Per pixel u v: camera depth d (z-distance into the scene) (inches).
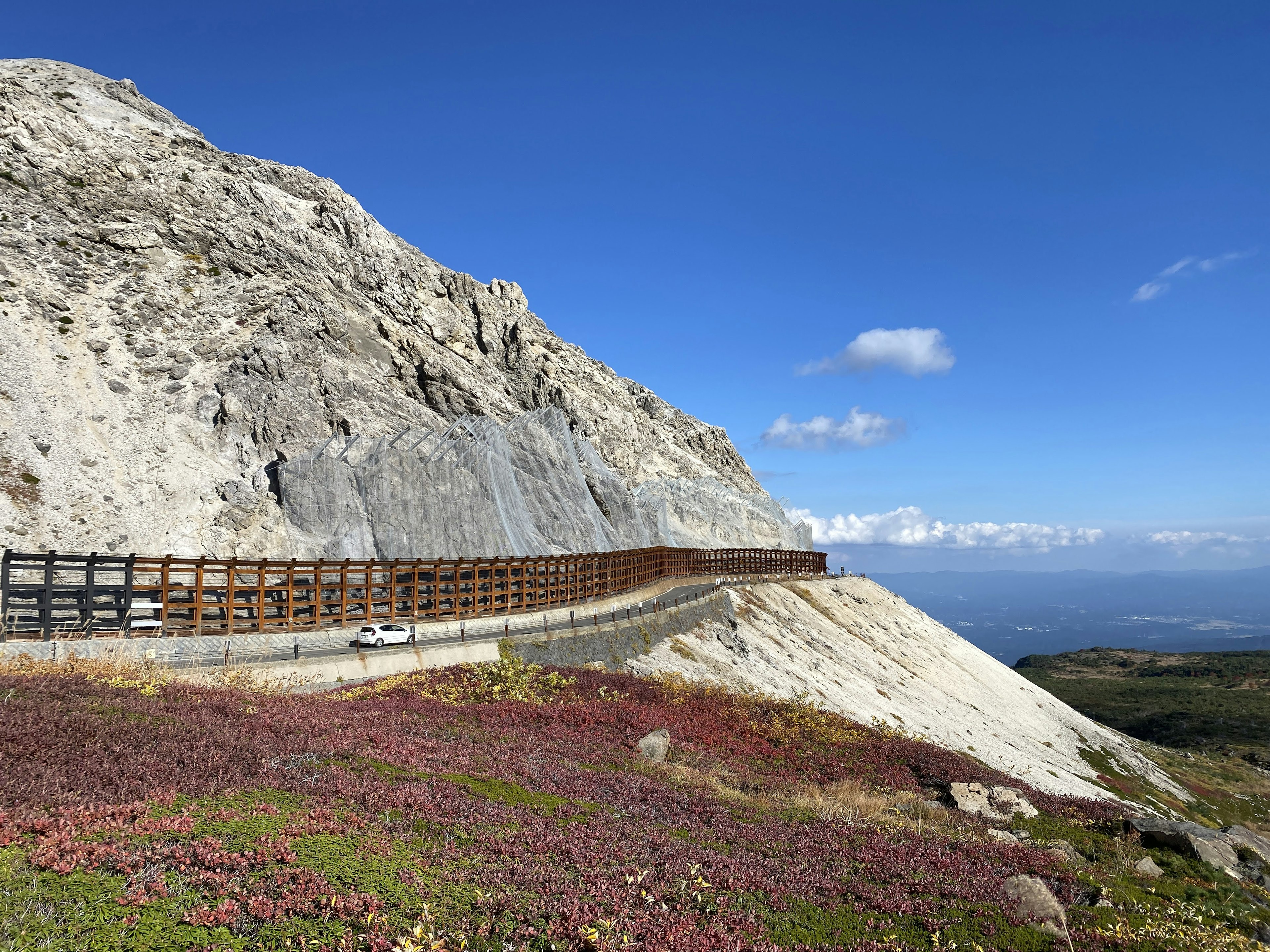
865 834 543.5
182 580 1621.6
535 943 292.8
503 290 5004.9
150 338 1995.6
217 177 2522.1
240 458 1980.8
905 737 1279.5
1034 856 552.1
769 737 1026.1
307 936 265.9
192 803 360.5
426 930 278.1
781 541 5472.4
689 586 2883.9
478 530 2306.8
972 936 375.2
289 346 2231.8
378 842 352.5
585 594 2242.9
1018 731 2733.8
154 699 508.7
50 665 640.4
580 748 696.4
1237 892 558.9
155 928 253.1
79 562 1417.3
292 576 1444.4
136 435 1813.5
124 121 2455.7
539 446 3093.0
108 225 2108.8
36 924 240.7
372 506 2057.1
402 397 2632.9
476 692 892.0
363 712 658.8
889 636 3240.7
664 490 4581.7
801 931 358.0
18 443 1605.6
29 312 1820.9
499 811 434.9
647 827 467.8
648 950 297.6
